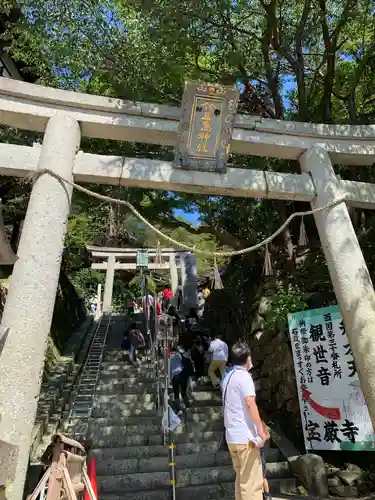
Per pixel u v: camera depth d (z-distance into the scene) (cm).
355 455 654
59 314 1251
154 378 910
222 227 1145
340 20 806
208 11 726
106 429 692
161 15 681
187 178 602
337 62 1100
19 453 395
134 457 628
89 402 777
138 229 1460
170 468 582
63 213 514
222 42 866
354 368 634
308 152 665
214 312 1302
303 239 639
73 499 350
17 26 734
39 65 941
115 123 601
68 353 1138
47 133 561
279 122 662
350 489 569
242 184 617
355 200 626
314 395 659
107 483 560
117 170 580
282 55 898
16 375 419
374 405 498
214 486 566
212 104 586
